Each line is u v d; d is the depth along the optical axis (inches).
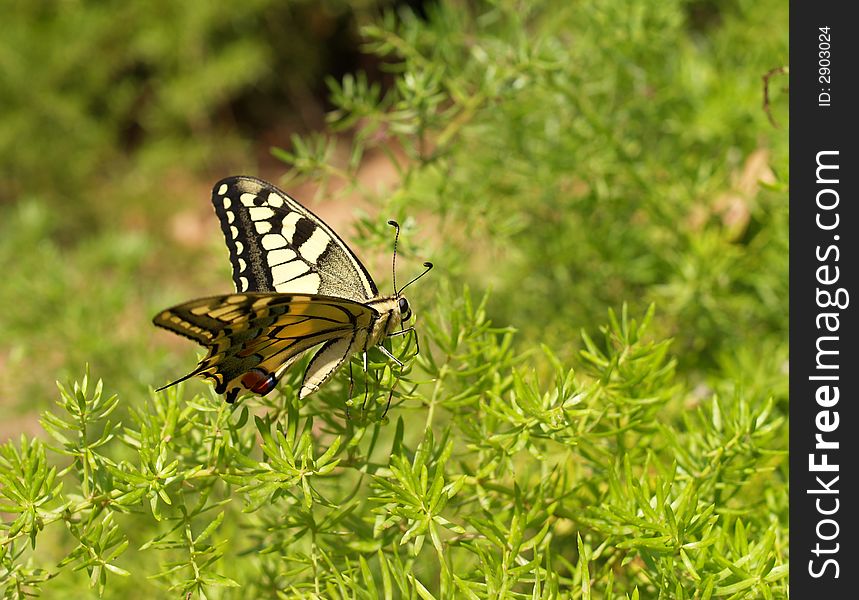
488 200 26.5
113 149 58.6
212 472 21.9
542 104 26.5
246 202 23.3
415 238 24.5
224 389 22.0
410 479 21.5
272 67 60.1
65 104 55.5
